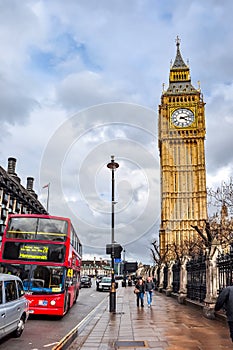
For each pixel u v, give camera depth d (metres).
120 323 12.75
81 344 8.95
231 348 8.16
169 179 94.19
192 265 19.14
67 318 15.13
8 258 14.47
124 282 47.22
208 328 11.29
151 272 54.38
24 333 10.88
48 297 14.07
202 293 16.88
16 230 14.84
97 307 20.12
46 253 14.60
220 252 14.55
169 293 28.56
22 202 50.47
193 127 96.69
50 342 9.51
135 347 8.41
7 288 9.02
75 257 20.03
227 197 18.88
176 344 8.70
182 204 92.38
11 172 53.25
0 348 8.66
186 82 102.69
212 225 18.92
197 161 94.94
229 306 6.09
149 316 14.74
